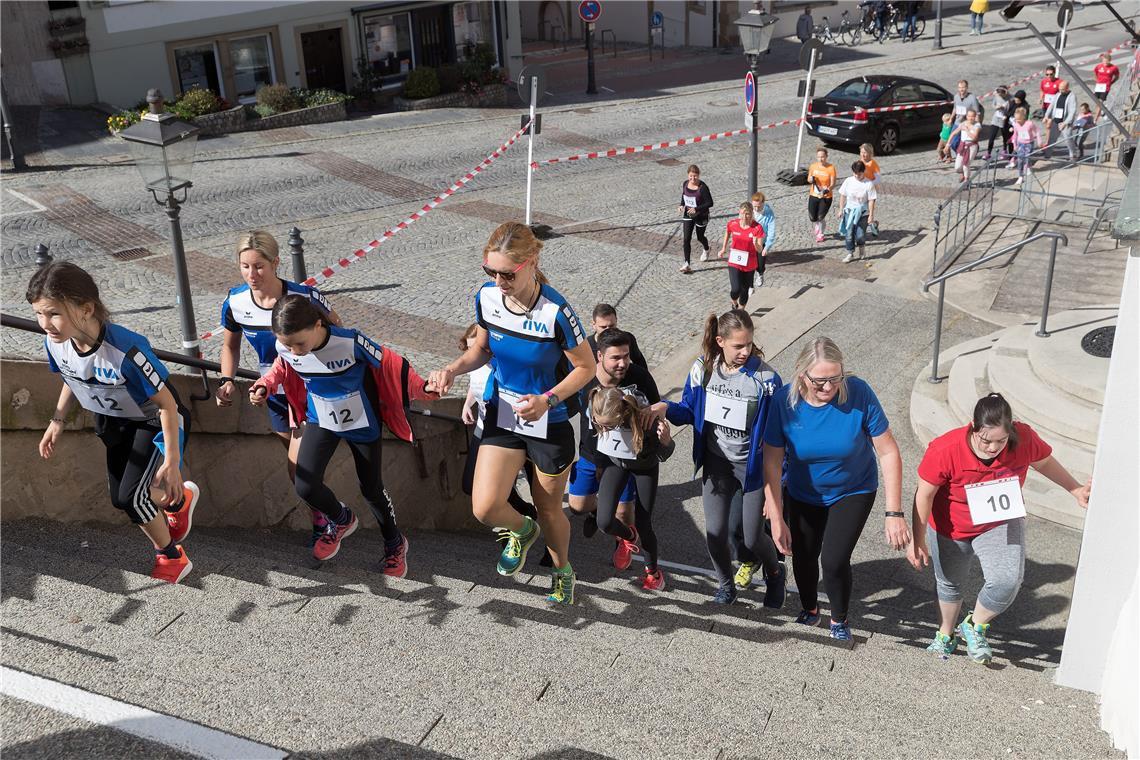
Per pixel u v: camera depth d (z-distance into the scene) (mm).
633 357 6270
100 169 20219
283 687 3463
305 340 4492
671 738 3531
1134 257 4297
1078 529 7863
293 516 7070
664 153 22188
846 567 5324
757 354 5566
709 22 36562
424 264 15234
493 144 23047
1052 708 4680
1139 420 4656
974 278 13914
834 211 17906
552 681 3912
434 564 6176
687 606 6180
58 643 3676
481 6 29547
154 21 24703
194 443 6219
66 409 4562
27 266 14727
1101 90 23500
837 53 34500
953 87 28609
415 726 3352
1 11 23453
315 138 23750
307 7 26531
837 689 4453
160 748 2906
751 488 5715
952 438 5230
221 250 15719
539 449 4367
